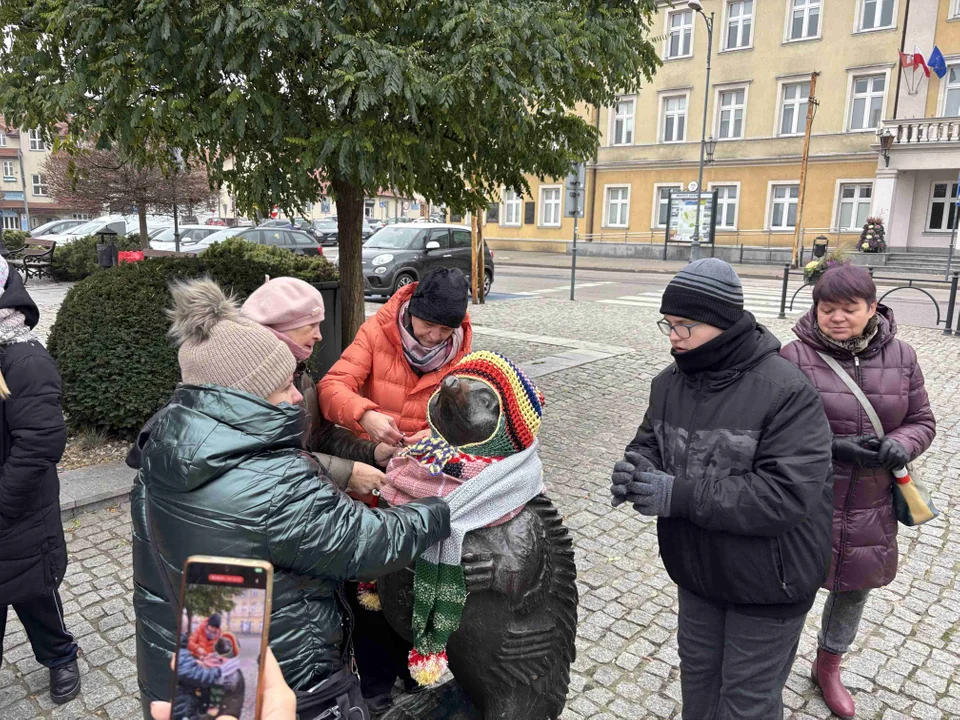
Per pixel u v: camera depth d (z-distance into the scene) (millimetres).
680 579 1973
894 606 3420
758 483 1730
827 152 27422
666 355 9344
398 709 1854
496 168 6078
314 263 6957
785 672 1949
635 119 31516
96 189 15508
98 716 2609
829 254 3502
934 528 4273
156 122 4113
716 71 29188
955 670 2945
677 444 1927
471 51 3893
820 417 1793
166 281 5102
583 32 4543
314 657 1402
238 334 1385
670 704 2746
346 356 2271
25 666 2887
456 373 1684
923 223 26172
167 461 1303
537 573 1621
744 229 29672
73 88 3963
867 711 2697
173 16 3891
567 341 10180
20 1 4324
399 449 1968
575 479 5004
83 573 3594
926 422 2447
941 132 24672
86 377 4926
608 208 33031
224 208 47688
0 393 2088
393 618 1707
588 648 3084
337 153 4430
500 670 1625
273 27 3756
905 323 11852
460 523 1549
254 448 1323
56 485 2475
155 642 1396
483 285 14617
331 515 1360
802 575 1817
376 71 3807
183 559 1294
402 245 14648
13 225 53344
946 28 24984
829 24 26766
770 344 1873
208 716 1003
